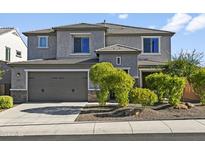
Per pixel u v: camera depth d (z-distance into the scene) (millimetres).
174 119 16516
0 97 22594
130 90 19984
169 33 31531
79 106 23219
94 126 14562
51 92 27953
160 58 31516
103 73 20656
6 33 34938
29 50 31984
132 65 27172
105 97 21719
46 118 17469
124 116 17531
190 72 26125
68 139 12039
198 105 21250
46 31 32188
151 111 18156
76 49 30641
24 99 27578
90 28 30391
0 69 28859
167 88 20047
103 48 28281
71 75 27953
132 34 31625
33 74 27969
